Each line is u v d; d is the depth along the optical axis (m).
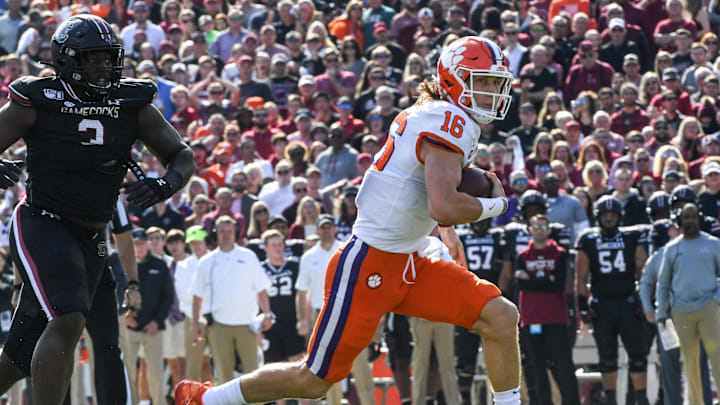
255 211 36.94
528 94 45.59
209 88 46.88
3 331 33.78
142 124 15.41
